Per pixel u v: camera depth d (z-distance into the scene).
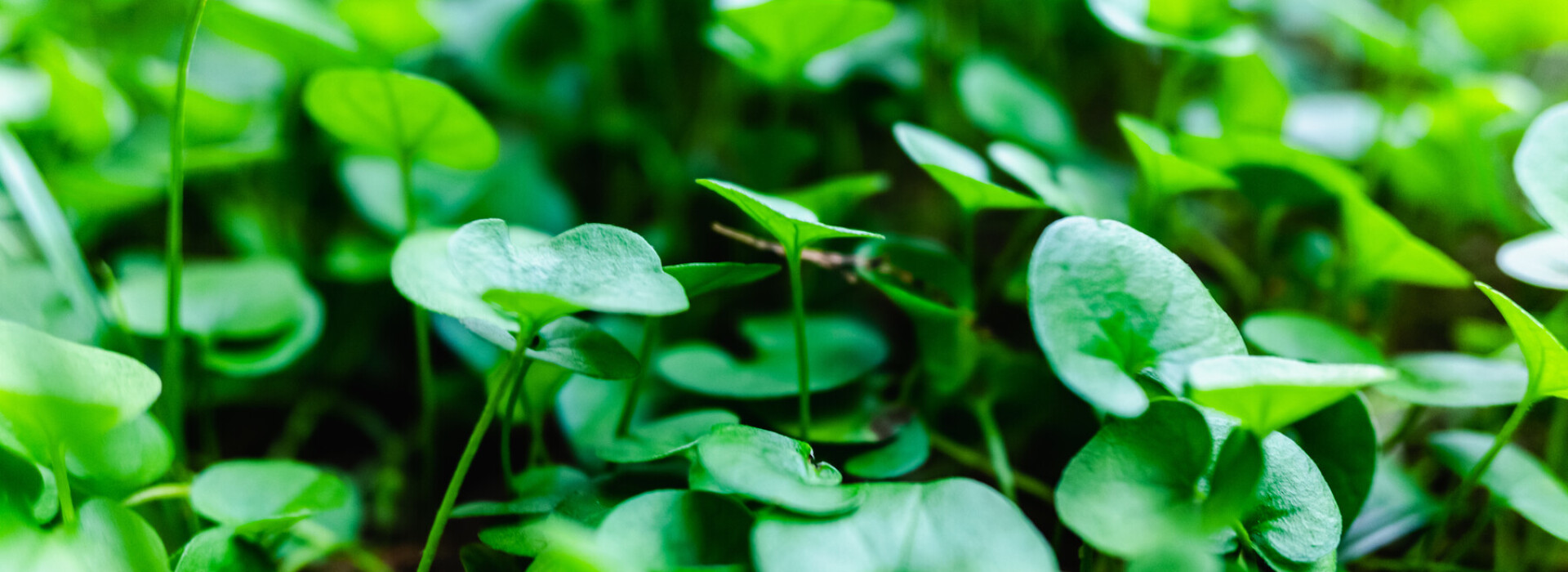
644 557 0.22
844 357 0.27
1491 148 0.35
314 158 0.38
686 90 0.46
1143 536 0.21
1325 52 0.52
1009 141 0.33
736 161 0.41
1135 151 0.28
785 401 0.26
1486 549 0.28
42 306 0.26
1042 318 0.22
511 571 0.24
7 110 0.31
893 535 0.22
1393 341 0.36
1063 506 0.22
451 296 0.23
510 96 0.42
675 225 0.39
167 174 0.35
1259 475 0.21
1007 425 0.28
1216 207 0.43
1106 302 0.22
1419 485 0.26
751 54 0.31
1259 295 0.33
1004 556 0.22
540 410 0.26
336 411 0.34
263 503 0.24
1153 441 0.22
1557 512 0.24
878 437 0.25
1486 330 0.32
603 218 0.42
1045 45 0.44
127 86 0.39
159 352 0.29
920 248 0.27
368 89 0.26
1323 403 0.21
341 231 0.40
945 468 0.28
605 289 0.22
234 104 0.35
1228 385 0.21
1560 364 0.23
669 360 0.27
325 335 0.35
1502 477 0.25
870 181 0.28
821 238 0.23
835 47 0.29
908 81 0.39
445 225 0.35
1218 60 0.35
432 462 0.29
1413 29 0.43
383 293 0.35
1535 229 0.35
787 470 0.22
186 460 0.30
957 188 0.26
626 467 0.25
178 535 0.26
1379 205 0.40
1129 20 0.31
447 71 0.43
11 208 0.30
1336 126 0.41
